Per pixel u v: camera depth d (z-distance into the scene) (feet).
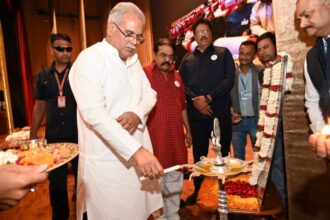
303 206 5.40
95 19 24.80
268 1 13.26
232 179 4.96
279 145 6.31
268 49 7.75
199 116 8.61
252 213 4.01
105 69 4.49
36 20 22.45
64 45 7.65
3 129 20.35
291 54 5.13
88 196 4.70
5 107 20.54
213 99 8.38
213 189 4.74
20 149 5.35
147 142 5.17
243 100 9.04
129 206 4.69
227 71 8.54
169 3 18.93
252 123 8.96
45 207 9.25
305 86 4.79
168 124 6.78
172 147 6.83
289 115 5.33
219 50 8.77
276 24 5.27
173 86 7.02
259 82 8.44
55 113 7.84
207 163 3.78
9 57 21.40
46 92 7.89
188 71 8.99
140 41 4.50
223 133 8.72
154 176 3.95
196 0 17.02
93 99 4.23
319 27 3.86
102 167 4.58
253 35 14.17
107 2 23.85
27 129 11.32
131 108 4.74
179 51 18.43
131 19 4.35
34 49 22.41
